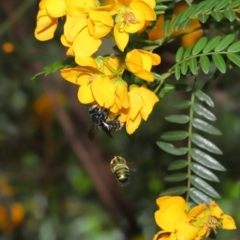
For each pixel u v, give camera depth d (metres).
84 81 0.67
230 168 0.98
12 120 1.07
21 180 1.09
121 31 0.66
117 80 0.66
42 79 1.04
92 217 1.19
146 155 1.05
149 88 0.70
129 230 1.11
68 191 1.15
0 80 1.01
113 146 1.10
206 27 0.72
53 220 1.10
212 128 0.72
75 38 0.66
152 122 1.05
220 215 0.69
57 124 1.11
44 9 0.68
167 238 0.69
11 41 0.96
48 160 1.11
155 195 1.07
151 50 0.69
